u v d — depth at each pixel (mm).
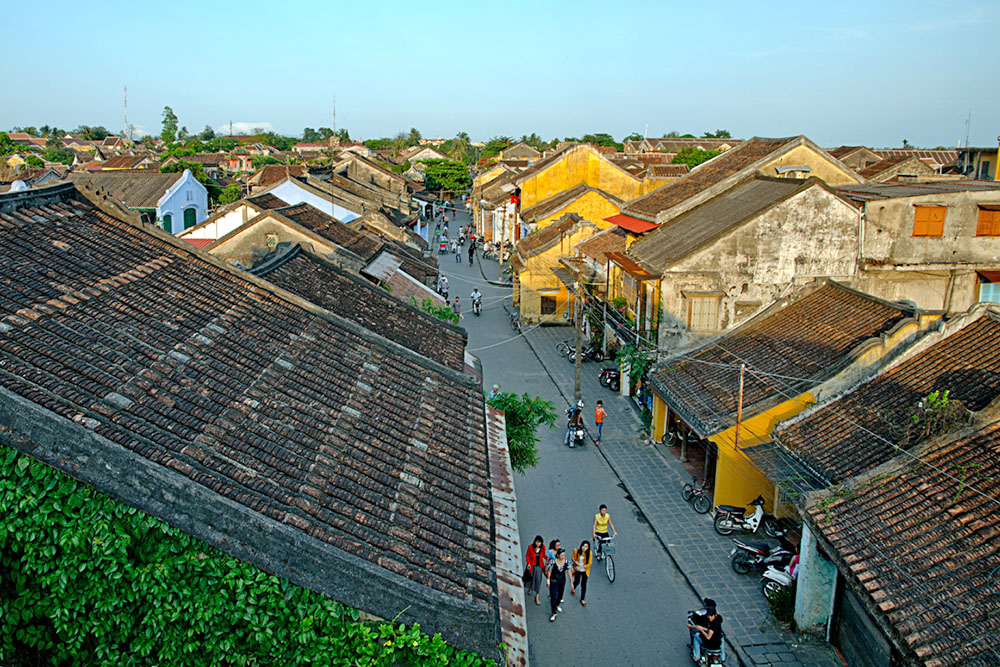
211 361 9320
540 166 53656
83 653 6695
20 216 10297
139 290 10164
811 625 13539
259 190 44375
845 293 20625
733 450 17391
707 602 12664
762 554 15727
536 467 21891
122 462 6547
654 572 16188
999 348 14578
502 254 56000
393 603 6891
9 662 6453
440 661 6766
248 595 6719
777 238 22281
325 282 16703
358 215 37906
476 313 42500
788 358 18906
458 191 103688
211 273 11914
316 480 7961
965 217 22594
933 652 8891
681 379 20875
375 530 7613
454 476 9594
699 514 18641
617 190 53531
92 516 6527
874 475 12344
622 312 27859
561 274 37719
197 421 7898
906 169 41156
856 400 15562
